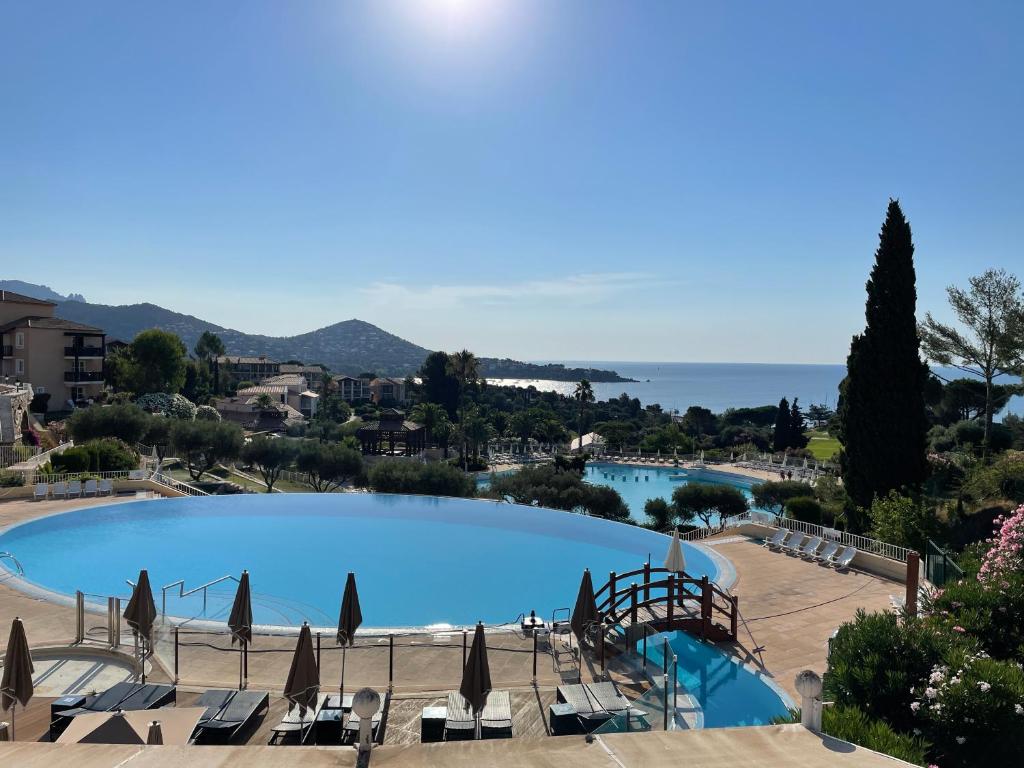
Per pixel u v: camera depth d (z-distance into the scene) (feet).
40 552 73.05
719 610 48.78
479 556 77.82
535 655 38.37
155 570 69.67
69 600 51.06
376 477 124.26
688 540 83.87
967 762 21.16
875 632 25.04
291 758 10.62
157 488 97.96
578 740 11.57
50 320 204.44
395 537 84.79
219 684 37.68
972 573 36.78
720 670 43.37
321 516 93.30
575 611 41.11
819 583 61.52
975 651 25.09
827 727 18.56
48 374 196.65
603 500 123.03
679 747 11.43
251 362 472.03
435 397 313.32
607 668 41.06
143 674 37.58
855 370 87.51
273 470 147.02
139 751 10.79
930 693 21.90
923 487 84.99
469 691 29.53
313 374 492.95
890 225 85.46
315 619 57.26
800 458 201.05
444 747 11.11
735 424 326.03
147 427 143.13
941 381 130.41
